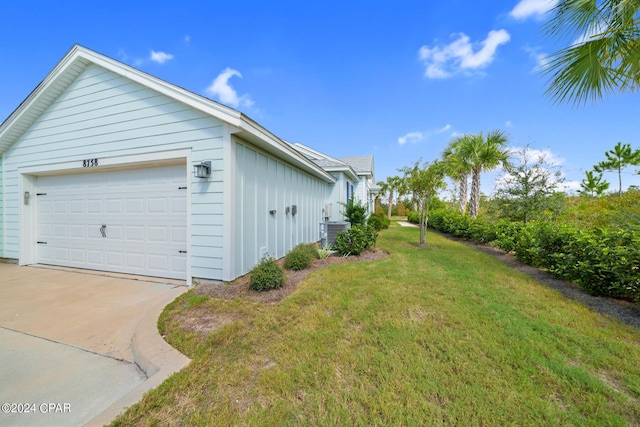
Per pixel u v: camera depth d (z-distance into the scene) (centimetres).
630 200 602
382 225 1466
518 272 488
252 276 384
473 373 193
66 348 248
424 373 193
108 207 521
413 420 151
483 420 152
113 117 479
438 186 802
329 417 155
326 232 736
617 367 204
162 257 478
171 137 441
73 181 555
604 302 338
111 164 482
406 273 468
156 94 449
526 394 172
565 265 413
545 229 486
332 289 380
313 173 852
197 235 431
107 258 523
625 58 319
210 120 419
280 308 314
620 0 300
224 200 413
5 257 612
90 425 151
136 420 155
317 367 202
